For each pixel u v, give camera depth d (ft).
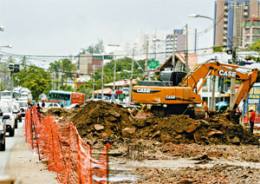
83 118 134.51
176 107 146.30
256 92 208.85
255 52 297.33
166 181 63.98
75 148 56.75
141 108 155.22
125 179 66.69
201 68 147.74
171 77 148.87
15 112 163.63
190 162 90.84
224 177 66.74
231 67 147.64
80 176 49.03
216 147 117.80
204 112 147.23
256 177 67.05
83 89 550.36
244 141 129.29
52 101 414.00
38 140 101.71
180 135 127.13
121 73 538.47
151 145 115.75
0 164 82.64
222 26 365.61
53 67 636.07
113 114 134.21
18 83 531.91
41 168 78.02
